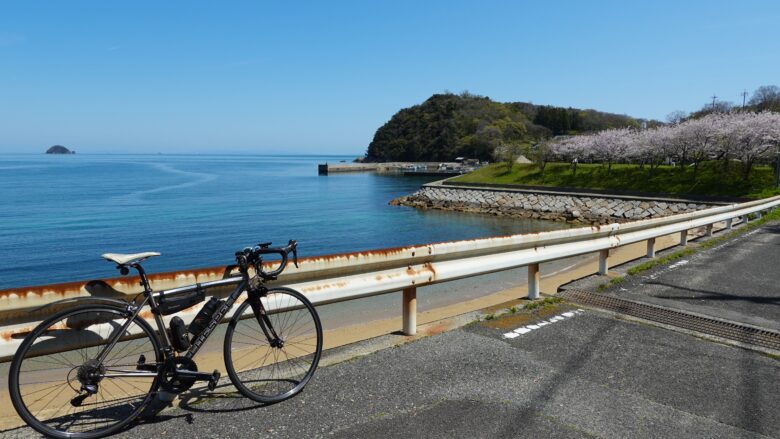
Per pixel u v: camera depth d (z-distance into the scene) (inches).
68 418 109.8
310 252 1012.5
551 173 2204.7
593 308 215.8
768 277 291.0
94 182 3223.4
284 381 132.3
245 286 123.7
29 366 197.8
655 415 118.8
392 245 1120.2
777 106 2874.0
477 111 5625.0
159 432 105.2
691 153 1863.9
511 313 205.5
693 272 302.7
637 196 1669.5
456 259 189.6
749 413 121.0
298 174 4771.2
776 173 1499.8
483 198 1953.7
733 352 163.8
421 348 161.8
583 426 112.3
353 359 150.9
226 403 120.0
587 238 263.9
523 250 220.2
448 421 113.0
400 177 4084.6
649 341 172.9
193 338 116.3
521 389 131.3
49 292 107.4
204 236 1180.5
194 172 5088.6
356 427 109.3
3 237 1128.8
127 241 1096.8
